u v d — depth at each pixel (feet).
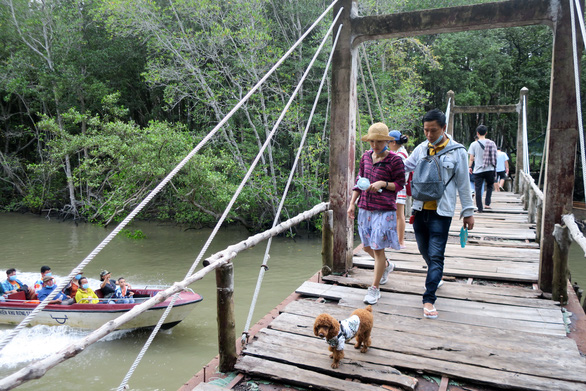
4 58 79.41
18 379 5.39
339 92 15.06
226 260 9.04
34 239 57.67
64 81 69.00
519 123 41.73
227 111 57.26
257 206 62.80
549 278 13.07
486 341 9.93
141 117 83.30
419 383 8.49
